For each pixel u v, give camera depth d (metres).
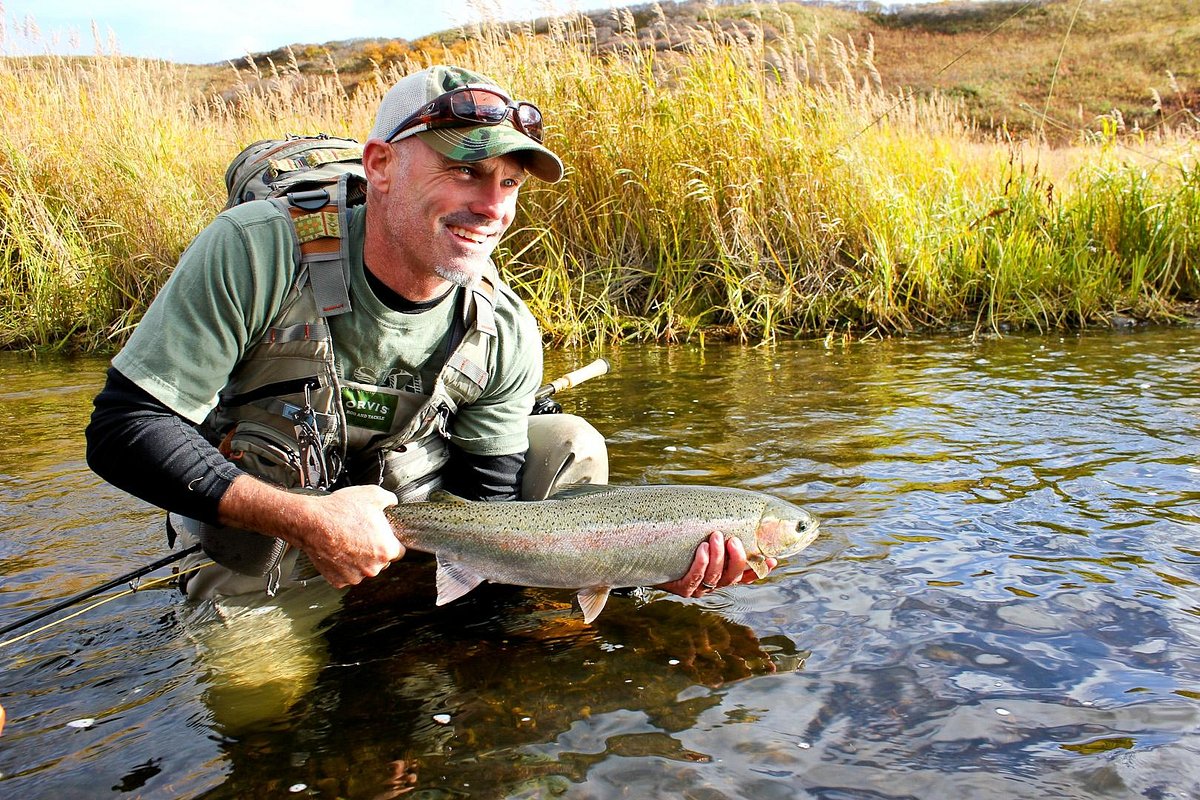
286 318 1.08
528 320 1.26
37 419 2.23
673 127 3.41
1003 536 1.35
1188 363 2.57
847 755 0.87
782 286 3.44
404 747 0.90
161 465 0.98
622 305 3.50
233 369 1.11
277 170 1.39
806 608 1.16
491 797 0.82
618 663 1.06
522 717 0.95
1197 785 0.81
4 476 1.76
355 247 1.09
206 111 4.27
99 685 1.03
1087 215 3.74
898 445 1.83
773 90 3.53
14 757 0.89
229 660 1.08
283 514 0.99
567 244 3.54
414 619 1.19
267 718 0.96
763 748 0.88
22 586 1.28
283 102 4.15
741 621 1.14
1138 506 1.45
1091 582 1.19
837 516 1.45
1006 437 1.86
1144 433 1.85
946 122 4.46
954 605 1.14
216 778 0.86
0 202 3.75
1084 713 0.92
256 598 1.20
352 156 1.48
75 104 3.98
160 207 3.64
